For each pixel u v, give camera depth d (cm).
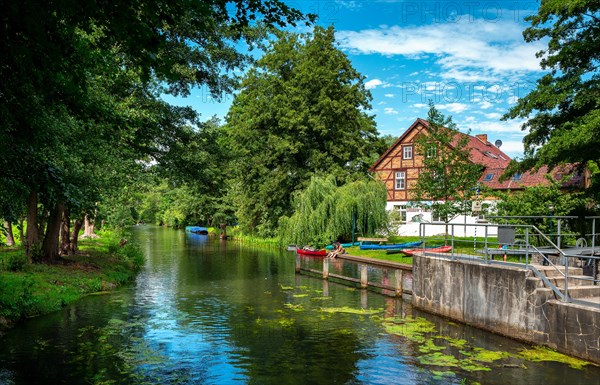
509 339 1138
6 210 1196
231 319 1383
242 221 4981
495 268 1194
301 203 3538
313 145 4434
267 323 1334
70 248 2639
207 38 1866
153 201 10000
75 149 1546
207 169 2333
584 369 911
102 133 1609
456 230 4003
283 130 4444
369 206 3431
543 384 846
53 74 849
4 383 860
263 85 4419
